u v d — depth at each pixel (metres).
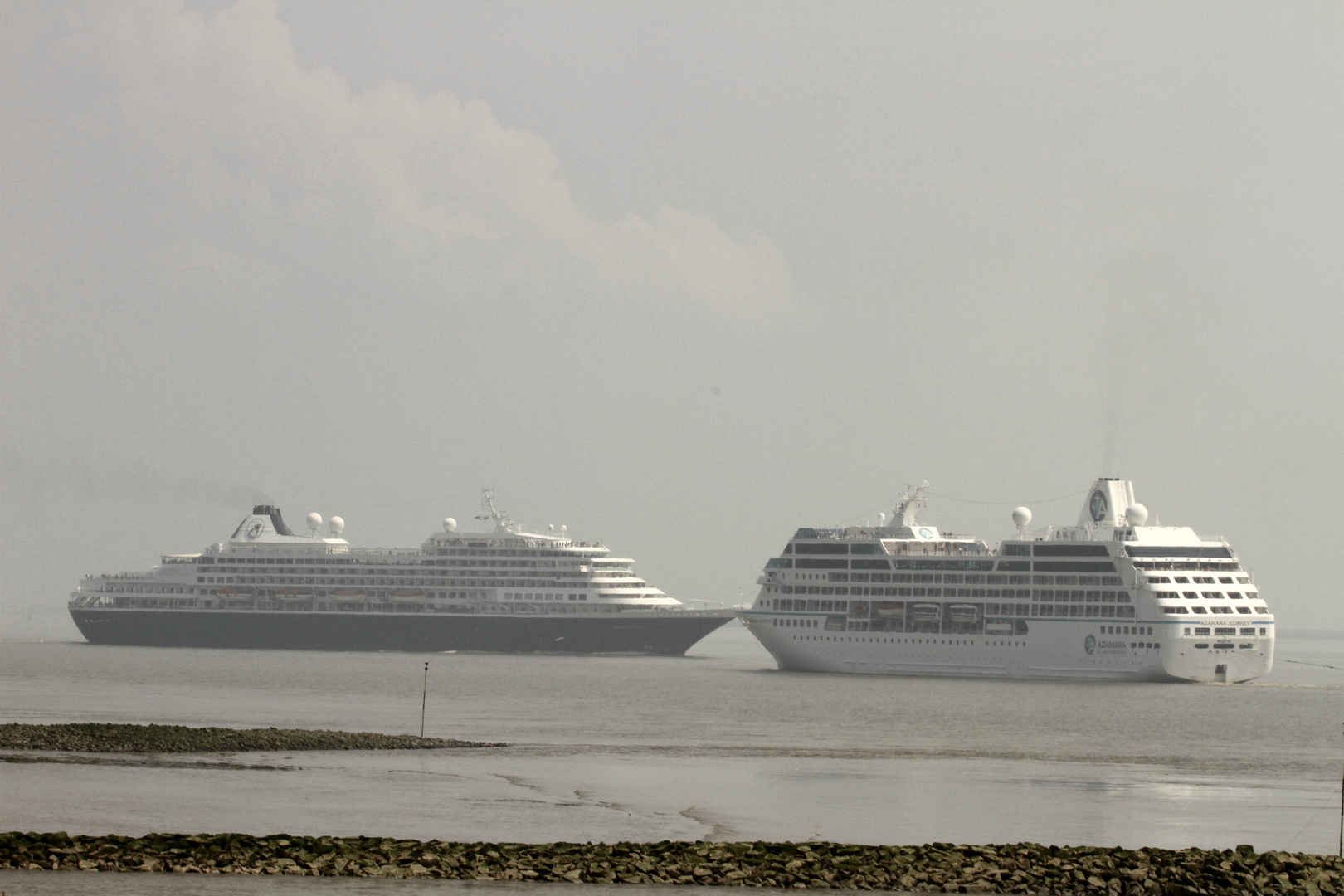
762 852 182.12
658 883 171.75
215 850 173.62
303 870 169.25
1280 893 174.50
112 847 173.00
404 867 171.75
